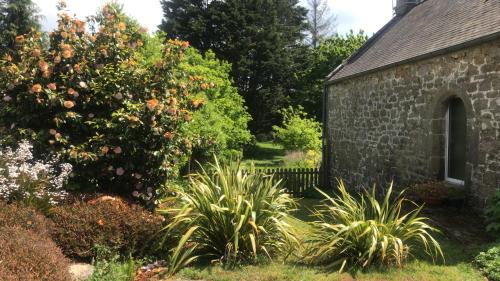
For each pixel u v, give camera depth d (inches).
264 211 220.4
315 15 1539.1
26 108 249.0
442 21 392.8
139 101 261.4
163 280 191.5
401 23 534.6
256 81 1135.6
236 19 1094.4
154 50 459.5
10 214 191.5
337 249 214.1
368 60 496.1
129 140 248.5
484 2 339.0
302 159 768.3
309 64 1174.3
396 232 218.4
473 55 295.3
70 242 204.8
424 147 357.7
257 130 1155.9
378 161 442.0
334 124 566.9
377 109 442.3
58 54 250.4
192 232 209.2
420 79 362.9
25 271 142.3
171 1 1160.8
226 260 210.4
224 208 210.2
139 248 218.8
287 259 218.7
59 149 246.4
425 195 314.3
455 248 243.4
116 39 271.3
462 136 330.3
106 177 263.1
